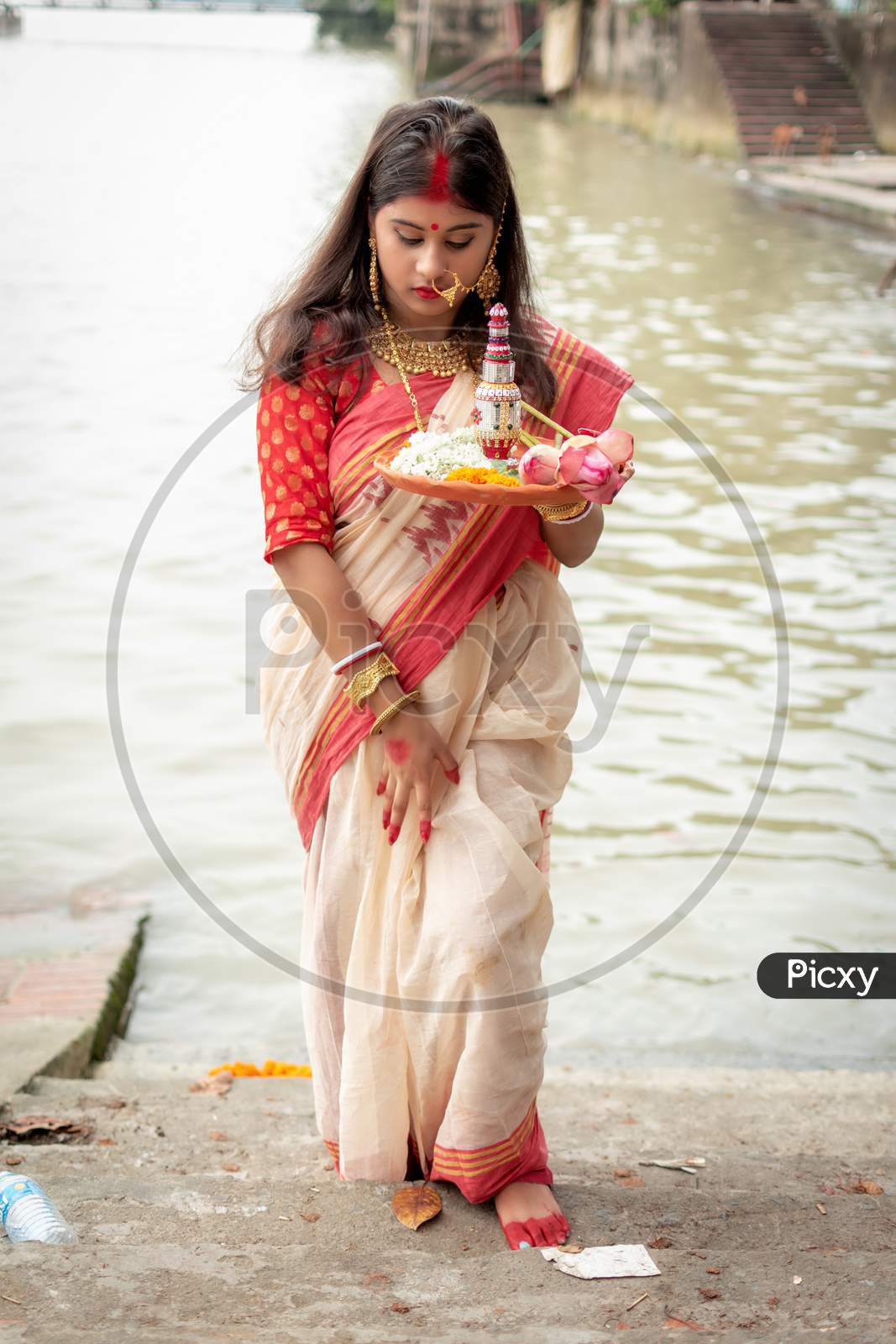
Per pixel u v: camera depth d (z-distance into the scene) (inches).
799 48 978.7
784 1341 70.8
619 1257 82.4
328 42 2859.3
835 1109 118.7
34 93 1625.2
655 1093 123.0
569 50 1403.8
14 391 390.3
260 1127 109.7
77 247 670.5
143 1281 77.2
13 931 155.7
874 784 179.8
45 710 197.8
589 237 678.5
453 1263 82.1
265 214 789.2
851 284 571.2
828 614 229.3
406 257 83.1
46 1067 124.0
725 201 818.2
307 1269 80.7
